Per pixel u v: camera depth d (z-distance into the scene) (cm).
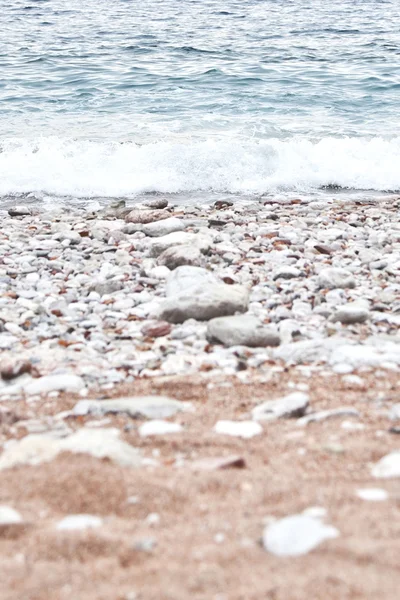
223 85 3011
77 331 920
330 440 573
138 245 1312
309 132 2302
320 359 794
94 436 562
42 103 2681
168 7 5575
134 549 407
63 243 1353
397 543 395
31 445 554
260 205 1695
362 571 370
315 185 1936
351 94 2891
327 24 4872
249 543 408
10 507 462
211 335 869
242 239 1373
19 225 1516
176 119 2456
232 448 567
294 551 392
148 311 982
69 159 1977
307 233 1408
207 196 1827
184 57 3612
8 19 4888
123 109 2598
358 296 1045
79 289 1097
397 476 492
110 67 3347
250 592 358
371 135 2262
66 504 467
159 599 358
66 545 412
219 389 717
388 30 4619
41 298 1048
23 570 390
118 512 458
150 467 527
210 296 948
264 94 2861
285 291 1059
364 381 727
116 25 4638
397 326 921
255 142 2133
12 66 3366
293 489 480
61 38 4138
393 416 622
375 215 1595
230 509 455
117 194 1833
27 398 716
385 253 1288
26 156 1994
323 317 955
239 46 3947
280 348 820
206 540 415
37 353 838
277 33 4428
